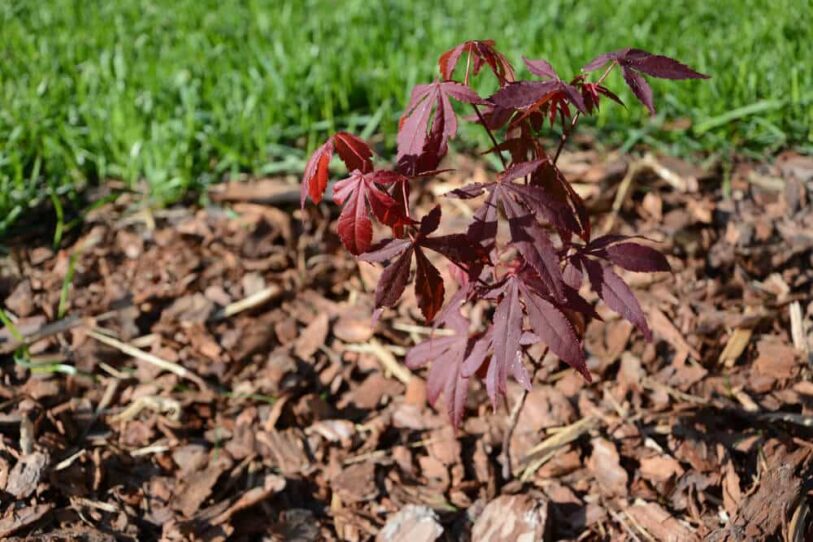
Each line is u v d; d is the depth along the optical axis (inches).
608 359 31.0
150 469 28.9
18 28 46.8
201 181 37.3
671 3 47.9
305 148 38.9
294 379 31.5
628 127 38.5
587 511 27.7
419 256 23.7
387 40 45.3
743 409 29.4
